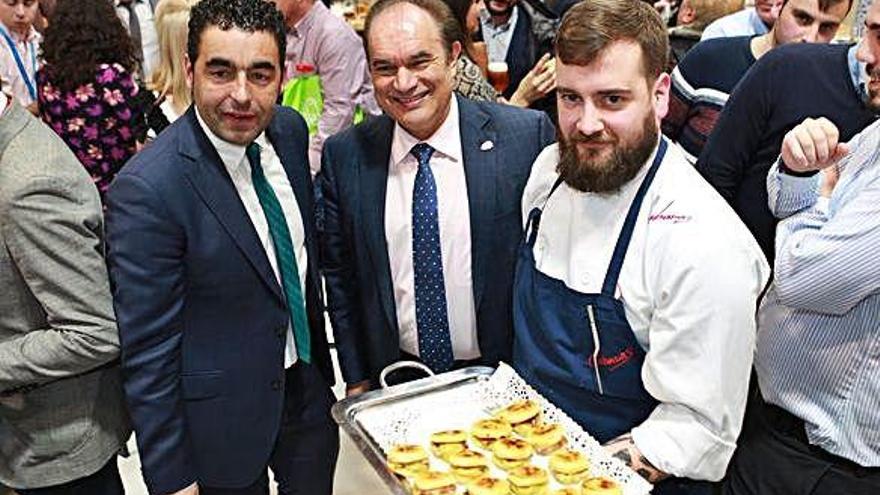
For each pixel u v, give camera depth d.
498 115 1.69
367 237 1.71
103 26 2.68
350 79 3.12
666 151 1.33
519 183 1.64
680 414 1.27
